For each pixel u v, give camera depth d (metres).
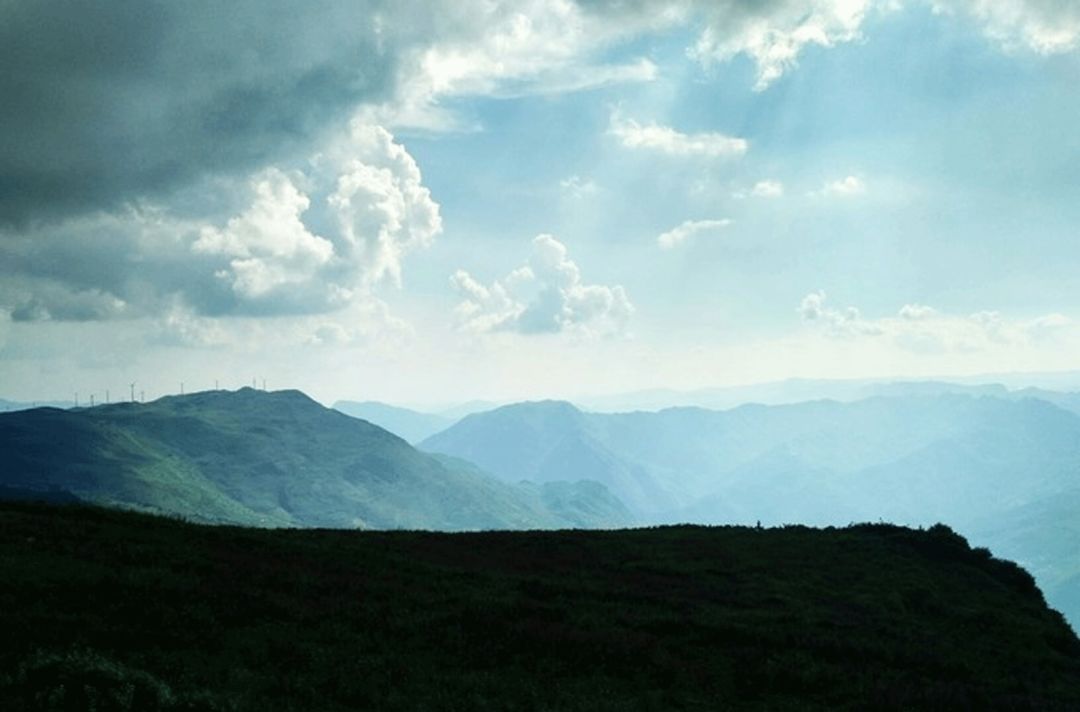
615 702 26.09
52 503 46.88
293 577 36.72
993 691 33.78
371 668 25.70
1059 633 52.12
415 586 39.66
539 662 29.56
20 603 26.38
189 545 40.72
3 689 18.88
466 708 23.41
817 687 31.22
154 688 19.98
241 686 22.19
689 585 52.53
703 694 29.02
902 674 34.47
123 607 27.48
